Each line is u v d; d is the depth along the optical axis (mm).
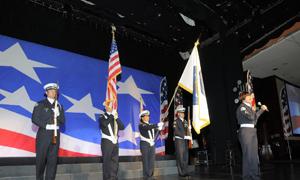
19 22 6613
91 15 7730
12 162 5777
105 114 6102
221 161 9070
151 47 9320
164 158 8250
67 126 6957
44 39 6945
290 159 11500
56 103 5352
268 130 12609
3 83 6199
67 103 7074
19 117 6250
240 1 8398
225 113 9117
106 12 7699
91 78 7652
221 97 9234
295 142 13031
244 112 5160
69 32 7398
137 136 8312
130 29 8648
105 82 7914
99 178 6359
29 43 6730
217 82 9328
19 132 6195
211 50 9516
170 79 9672
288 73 12961
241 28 9164
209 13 8328
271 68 12094
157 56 9453
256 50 9992
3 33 6375
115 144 5953
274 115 12656
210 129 9398
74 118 7125
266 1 8578
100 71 7879
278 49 10367
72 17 7488
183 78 5867
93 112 7492
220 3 8312
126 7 7590
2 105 6098
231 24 9047
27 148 6234
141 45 9070
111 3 7379
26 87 6484
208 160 9648
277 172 6688
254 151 5094
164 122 9031
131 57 8750
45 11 7043
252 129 5156
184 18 8430
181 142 6992
